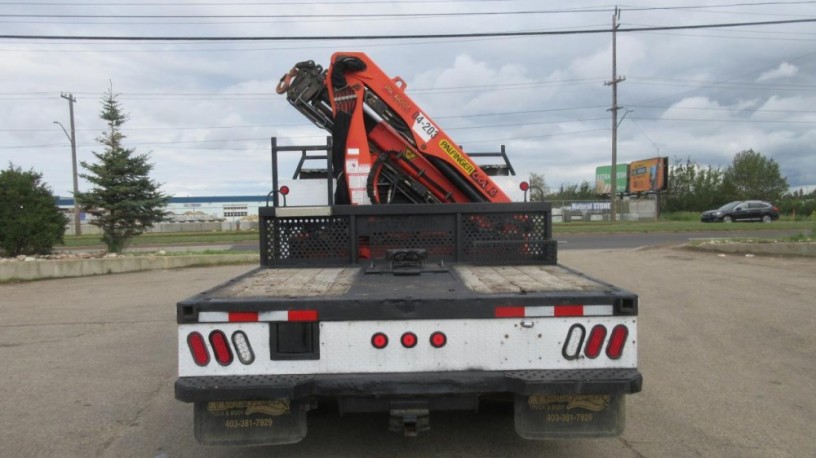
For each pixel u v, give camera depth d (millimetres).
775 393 4871
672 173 67062
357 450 3908
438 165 5910
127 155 19016
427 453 3842
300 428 3135
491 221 4559
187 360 3088
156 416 4574
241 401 3115
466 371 3090
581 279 3701
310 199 6699
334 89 5754
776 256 14805
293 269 4395
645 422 4305
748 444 3889
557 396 3166
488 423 4371
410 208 4516
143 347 6758
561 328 3102
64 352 6555
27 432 4258
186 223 52000
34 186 15461
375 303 3082
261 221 4500
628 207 45250
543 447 3920
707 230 27594
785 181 68000
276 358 3092
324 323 3092
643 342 6559
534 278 3750
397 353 3094
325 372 3098
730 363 5734
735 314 7855
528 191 7227
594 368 3102
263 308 3072
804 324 7223
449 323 3094
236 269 14766
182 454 3879
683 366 5656
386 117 5883
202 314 3080
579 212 45094
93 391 5191
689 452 3785
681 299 8984
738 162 69438
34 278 13031
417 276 3891
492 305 3082
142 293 10852
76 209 42406
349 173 5699
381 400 3184
